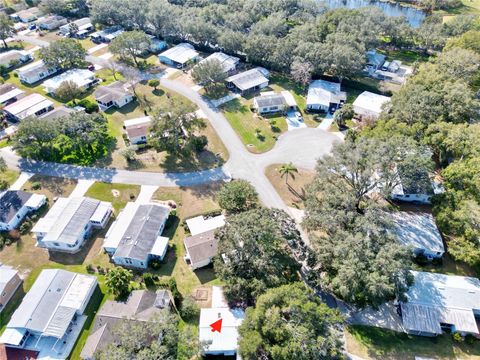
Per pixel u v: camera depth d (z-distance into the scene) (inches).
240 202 3048.7
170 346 2030.0
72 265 2827.3
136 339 2043.6
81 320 2468.0
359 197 3019.2
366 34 5482.3
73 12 7204.7
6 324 2472.9
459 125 3203.7
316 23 5861.2
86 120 3885.3
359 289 2241.6
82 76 5113.2
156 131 3654.0
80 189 3499.0
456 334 2282.2
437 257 2763.3
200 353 2201.0
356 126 4148.6
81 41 6343.5
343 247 2333.9
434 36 5713.6
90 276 2659.9
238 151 3937.0
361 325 2405.3
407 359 2204.7
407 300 2320.4
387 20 5935.0
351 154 2844.5
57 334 2303.2
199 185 3533.5
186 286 2657.5
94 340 2218.3
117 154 3912.4
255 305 2367.1
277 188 3484.3
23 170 3727.9
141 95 4877.0
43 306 2434.8
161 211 3112.7
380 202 3267.7
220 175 3641.7
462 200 2736.2
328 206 2650.1
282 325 2001.7
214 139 4111.7
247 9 6476.4
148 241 2864.2
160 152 3949.3
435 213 2864.2
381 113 3853.3
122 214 3132.4
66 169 3737.7
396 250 2273.6
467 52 4237.2
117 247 2834.6
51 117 4188.0
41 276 2640.3
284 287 2217.0
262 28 5777.6
